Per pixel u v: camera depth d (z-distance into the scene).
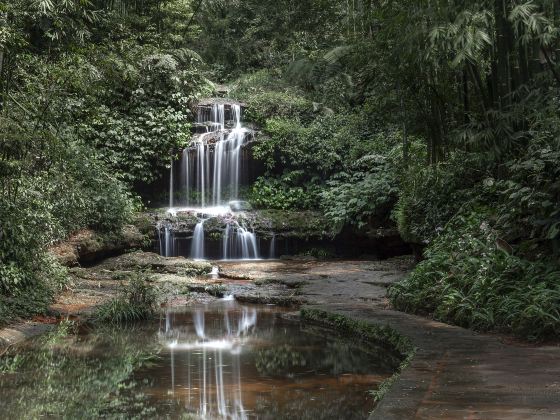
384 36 9.34
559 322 5.80
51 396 4.75
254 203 17.55
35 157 9.66
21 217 8.60
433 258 8.36
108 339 7.25
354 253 16.50
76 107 14.80
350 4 12.59
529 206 7.45
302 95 19.81
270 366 5.81
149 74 17.73
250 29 22.38
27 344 6.91
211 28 22.80
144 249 15.43
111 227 14.34
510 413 3.39
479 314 6.55
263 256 16.27
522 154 8.28
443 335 6.22
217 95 20.05
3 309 7.63
